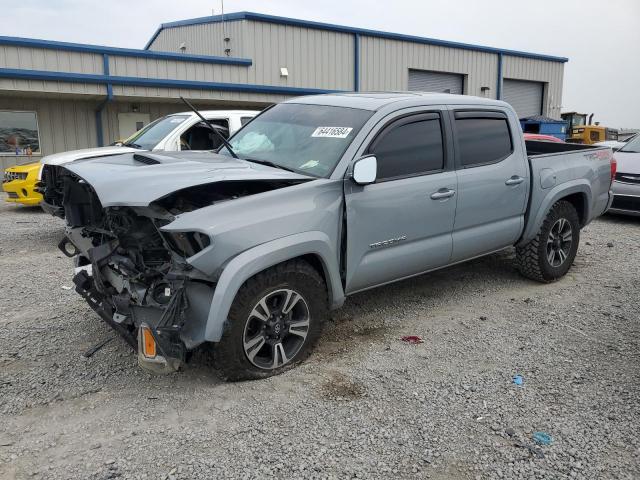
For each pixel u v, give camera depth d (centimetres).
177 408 356
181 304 347
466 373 406
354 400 367
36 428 334
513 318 513
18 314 512
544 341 462
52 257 730
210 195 387
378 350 442
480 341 462
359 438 326
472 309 535
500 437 329
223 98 1952
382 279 458
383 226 440
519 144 560
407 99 476
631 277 640
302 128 477
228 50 2217
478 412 355
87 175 384
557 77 3322
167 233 355
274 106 548
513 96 3162
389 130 450
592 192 636
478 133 521
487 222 531
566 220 612
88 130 1845
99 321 493
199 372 402
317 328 413
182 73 1931
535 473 298
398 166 454
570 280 629
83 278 421
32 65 1641
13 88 1573
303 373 402
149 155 447
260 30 2158
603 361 426
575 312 529
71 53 1697
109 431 331
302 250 384
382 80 2539
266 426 337
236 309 365
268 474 294
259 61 2159
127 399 367
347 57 2403
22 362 415
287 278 387
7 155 1725
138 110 1914
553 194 581
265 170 411
